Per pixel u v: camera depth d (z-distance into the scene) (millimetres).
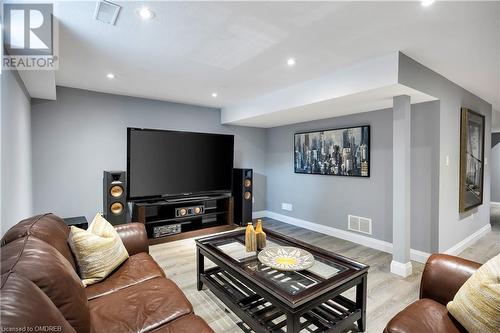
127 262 2000
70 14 1720
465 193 3496
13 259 984
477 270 1312
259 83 3256
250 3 1624
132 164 3664
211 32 1991
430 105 3020
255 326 1746
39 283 938
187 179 4137
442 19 1790
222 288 2152
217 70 2795
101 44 2184
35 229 1411
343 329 1714
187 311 1396
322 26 1896
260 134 5457
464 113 3359
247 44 2193
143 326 1260
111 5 1625
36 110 3275
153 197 3838
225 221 4543
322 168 4309
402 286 2510
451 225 3277
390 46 2207
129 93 3775
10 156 1882
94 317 1312
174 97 4004
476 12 1698
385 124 3471
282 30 1960
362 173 3729
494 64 2584
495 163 7367
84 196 3609
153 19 1803
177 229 3906
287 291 1528
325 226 4312
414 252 3176
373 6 1649
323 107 3344
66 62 2586
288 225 4879
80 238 1709
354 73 2627
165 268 2893
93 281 1687
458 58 2445
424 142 3086
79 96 3562
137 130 3693
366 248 3629
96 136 3689
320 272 1793
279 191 5238
